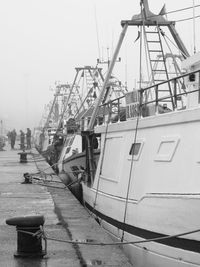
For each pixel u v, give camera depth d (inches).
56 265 267.0
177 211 285.1
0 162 1157.7
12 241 322.0
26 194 569.9
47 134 1562.5
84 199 549.0
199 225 268.2
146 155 349.4
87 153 559.8
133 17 469.4
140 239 334.0
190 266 274.8
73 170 718.5
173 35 478.3
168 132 318.7
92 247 308.3
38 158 1315.2
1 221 396.8
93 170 541.3
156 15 467.2
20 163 1121.4
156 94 356.8
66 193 580.1
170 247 292.0
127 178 381.7
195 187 282.0
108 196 418.0
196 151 284.8
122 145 406.9
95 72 914.7
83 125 826.2
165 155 317.7
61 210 457.1
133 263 345.7
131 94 404.2
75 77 1101.1
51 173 822.5
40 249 285.9
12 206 480.4
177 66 489.4
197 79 359.3
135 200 356.5
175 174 303.6
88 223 393.1
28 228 282.4
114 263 273.1
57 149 1111.0
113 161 428.5
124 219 370.9
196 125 286.7
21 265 266.1
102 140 478.0
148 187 337.7
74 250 299.9
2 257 282.0
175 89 334.0
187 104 369.4
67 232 358.0
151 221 316.5
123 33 472.1
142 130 362.6
